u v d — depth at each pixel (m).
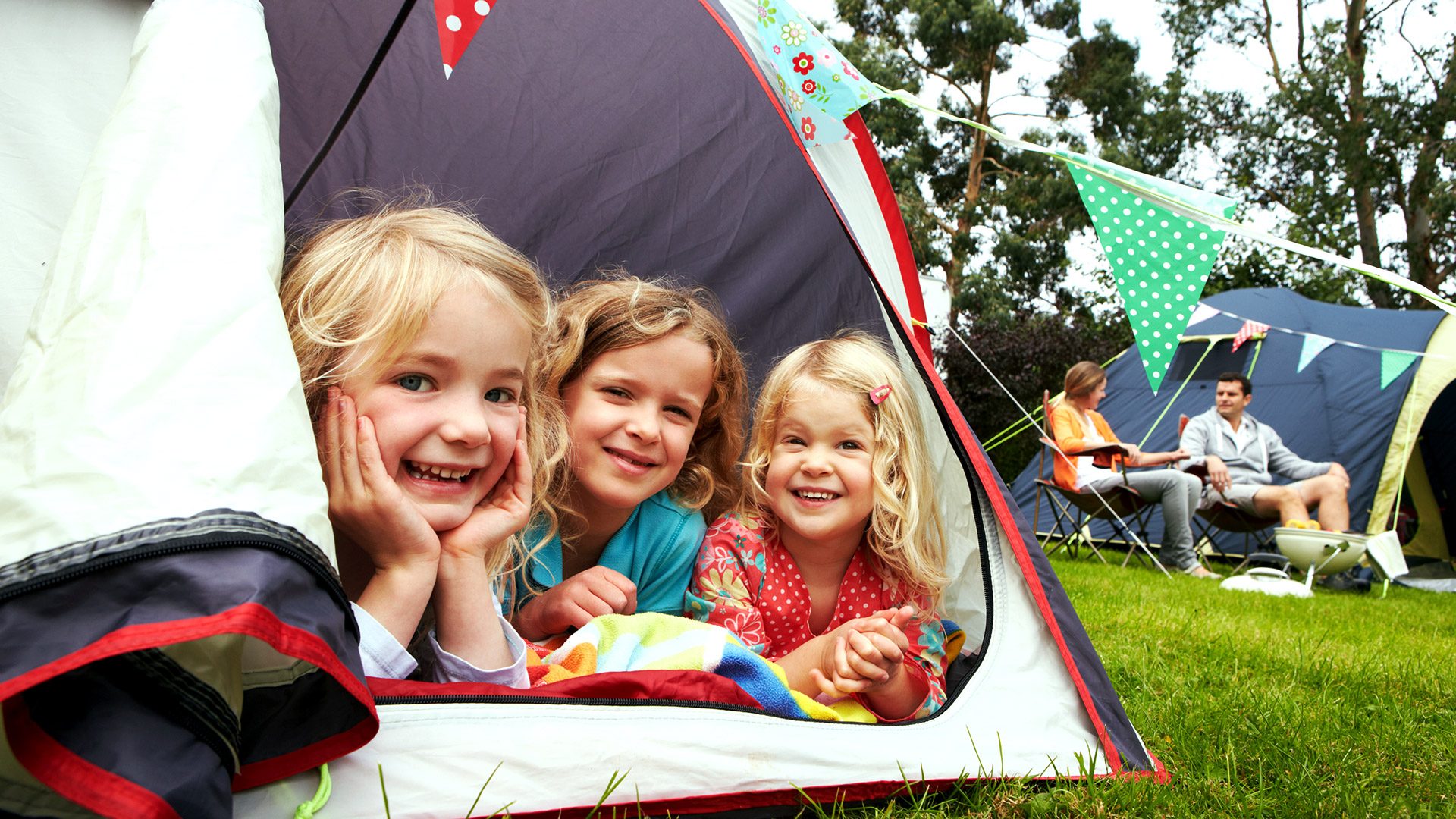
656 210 2.52
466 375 1.33
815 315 2.63
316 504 0.97
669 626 1.55
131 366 0.93
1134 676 2.35
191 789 0.80
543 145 2.43
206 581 0.82
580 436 1.74
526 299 1.49
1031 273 18.52
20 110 1.73
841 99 1.77
